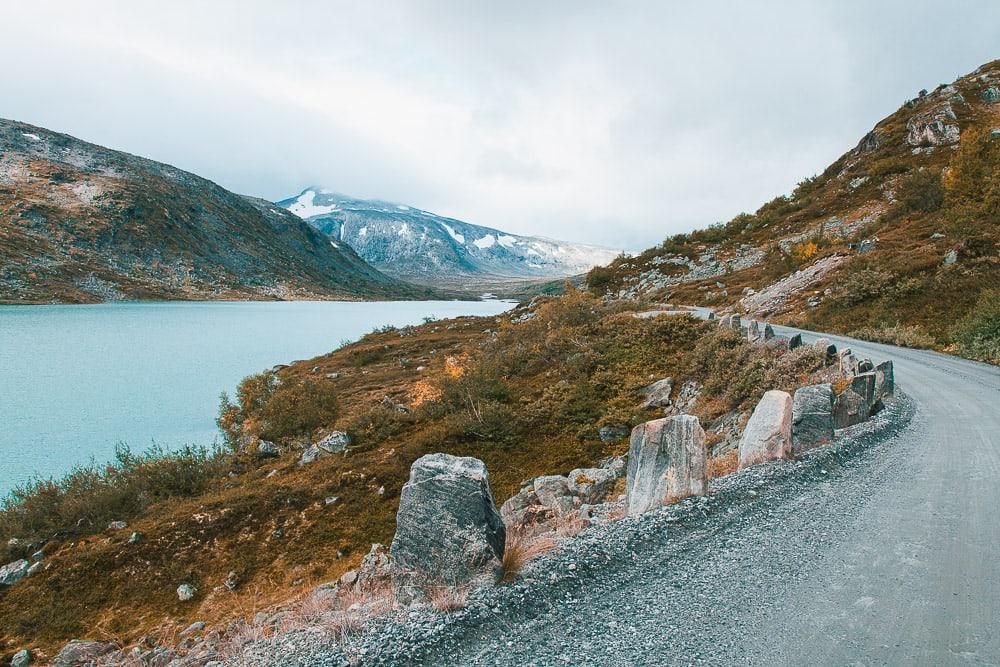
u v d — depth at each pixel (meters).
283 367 75.62
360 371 64.81
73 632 19.75
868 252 46.66
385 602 6.77
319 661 5.08
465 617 5.71
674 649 5.16
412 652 5.16
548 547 7.47
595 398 31.98
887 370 17.48
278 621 7.34
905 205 61.28
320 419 40.59
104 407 57.09
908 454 11.95
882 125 105.69
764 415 11.64
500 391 36.09
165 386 67.25
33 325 120.56
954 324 30.86
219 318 157.62
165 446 44.62
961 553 7.14
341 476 29.22
